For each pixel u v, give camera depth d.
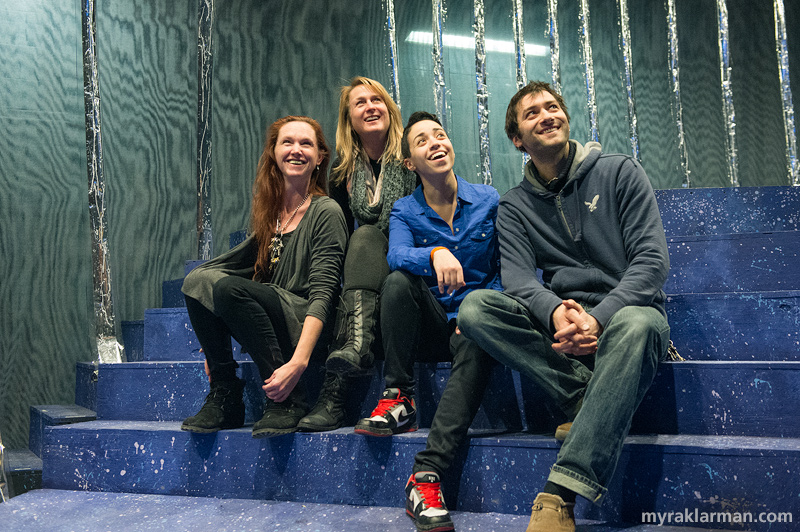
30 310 2.31
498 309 1.20
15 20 2.43
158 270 2.65
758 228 1.91
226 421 1.46
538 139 1.35
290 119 1.62
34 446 2.04
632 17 3.78
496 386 1.38
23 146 2.38
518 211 1.40
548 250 1.36
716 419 1.22
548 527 0.99
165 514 1.28
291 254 1.54
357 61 3.20
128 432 1.50
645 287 1.17
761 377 1.19
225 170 2.87
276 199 1.60
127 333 2.36
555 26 2.71
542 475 1.17
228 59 2.93
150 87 2.74
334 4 3.18
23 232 2.34
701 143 3.78
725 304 1.40
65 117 2.47
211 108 2.61
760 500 1.03
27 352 2.28
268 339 1.38
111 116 2.63
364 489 1.30
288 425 1.35
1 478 1.55
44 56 2.46
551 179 1.40
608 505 1.13
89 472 1.51
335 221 1.50
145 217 2.65
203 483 1.43
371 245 1.42
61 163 2.44
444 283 1.29
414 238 1.49
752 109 3.88
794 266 1.56
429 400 1.42
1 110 2.37
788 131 2.64
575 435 1.02
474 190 1.51
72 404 2.28
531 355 1.20
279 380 1.32
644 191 1.28
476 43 2.60
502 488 1.21
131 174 2.64
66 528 1.20
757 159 3.86
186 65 2.85
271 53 3.02
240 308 1.36
